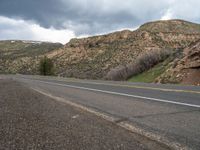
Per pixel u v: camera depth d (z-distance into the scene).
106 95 13.18
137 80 30.06
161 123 6.70
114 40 115.12
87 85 20.61
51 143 5.10
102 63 95.69
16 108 9.02
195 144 5.05
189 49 26.42
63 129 6.16
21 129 6.10
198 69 22.97
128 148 4.84
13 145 4.97
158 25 146.88
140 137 5.59
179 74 24.38
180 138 5.43
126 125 6.64
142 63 32.81
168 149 4.86
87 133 5.82
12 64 138.12
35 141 5.21
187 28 143.25
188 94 12.23
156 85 18.20
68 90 16.70
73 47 122.62
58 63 114.31
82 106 9.77
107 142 5.17
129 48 100.94
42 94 14.26
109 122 7.04
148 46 99.94
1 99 11.30
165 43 103.69
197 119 6.96
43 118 7.40
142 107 9.13
